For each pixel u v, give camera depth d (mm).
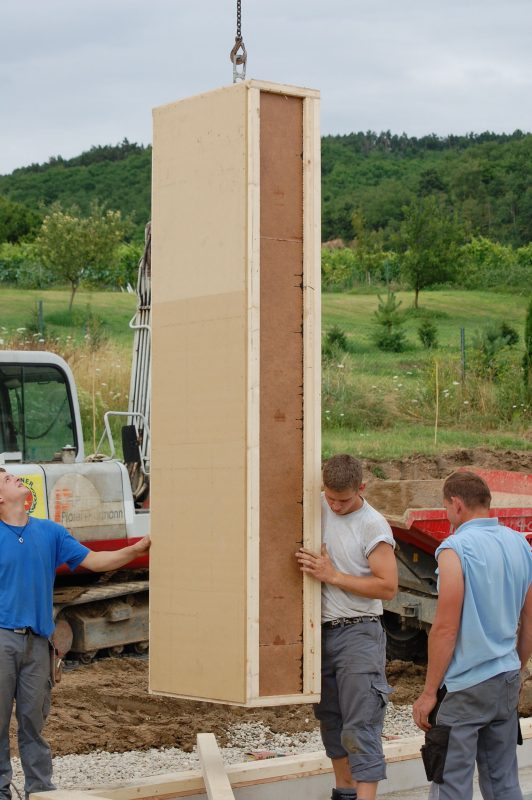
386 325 27594
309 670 4953
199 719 7750
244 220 4793
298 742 7301
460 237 35812
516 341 25594
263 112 4852
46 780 5520
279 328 4906
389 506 11352
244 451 4805
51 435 9617
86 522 9305
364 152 89500
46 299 30719
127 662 9625
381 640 5223
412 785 6121
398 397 21969
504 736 4711
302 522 4984
